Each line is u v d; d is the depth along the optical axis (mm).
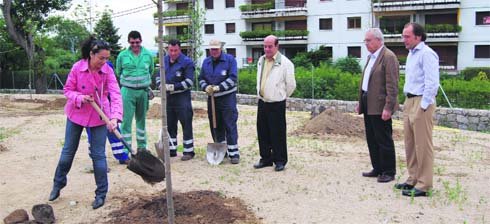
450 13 32344
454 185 5902
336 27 35688
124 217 4699
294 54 39000
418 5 32344
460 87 13953
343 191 5641
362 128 10352
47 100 20281
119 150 7051
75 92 4918
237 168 6867
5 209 5098
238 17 40219
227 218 4641
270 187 5836
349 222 4570
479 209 4930
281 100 6527
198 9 25828
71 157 5188
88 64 4918
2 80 34531
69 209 5055
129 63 6980
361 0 34312
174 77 7133
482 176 6375
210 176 6406
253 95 17875
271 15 38250
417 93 5266
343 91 16156
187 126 7395
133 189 5762
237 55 40812
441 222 4555
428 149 5266
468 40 31250
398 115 13883
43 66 27312
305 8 36625
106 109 5117
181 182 6102
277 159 6711
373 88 5910
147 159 4867
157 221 4535
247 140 9414
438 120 13289
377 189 5707
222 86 6941
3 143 9062
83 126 5031
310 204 5148
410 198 5316
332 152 8125
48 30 28281
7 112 15711
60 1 28578
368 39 5883
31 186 5934
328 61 34125
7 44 34531
